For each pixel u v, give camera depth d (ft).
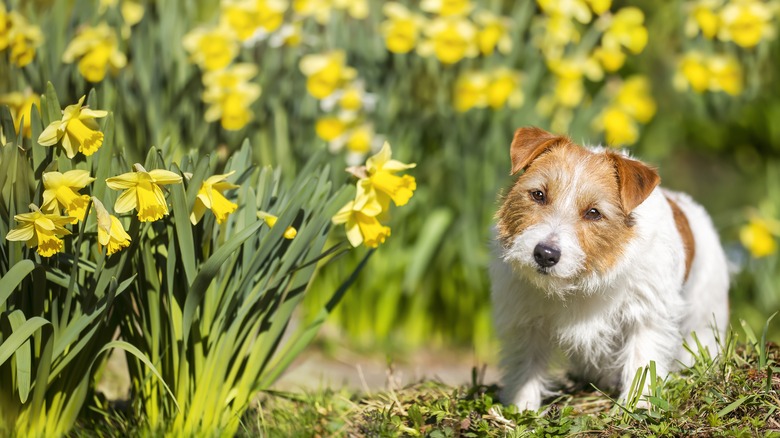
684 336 17.54
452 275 27.07
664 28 33.30
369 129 24.89
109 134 13.70
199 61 22.90
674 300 15.61
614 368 16.43
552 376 17.65
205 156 13.47
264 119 24.20
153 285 14.38
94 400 16.11
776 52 32.86
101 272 13.64
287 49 25.23
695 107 32.45
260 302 15.05
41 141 13.12
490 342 27.17
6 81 20.10
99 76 19.70
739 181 36.52
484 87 24.43
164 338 14.82
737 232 32.37
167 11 22.56
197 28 23.65
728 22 26.32
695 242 17.39
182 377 14.65
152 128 21.21
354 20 26.91
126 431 15.07
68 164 13.60
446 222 26.25
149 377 14.89
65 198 12.88
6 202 13.48
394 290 26.94
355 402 16.78
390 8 24.39
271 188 15.53
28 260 12.82
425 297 27.25
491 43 24.84
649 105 26.58
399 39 24.17
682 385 14.92
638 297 15.31
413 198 26.25
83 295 13.98
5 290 12.75
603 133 26.96
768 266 29.43
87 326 14.03
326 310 16.29
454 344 27.48
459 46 24.27
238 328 14.78
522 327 16.34
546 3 25.12
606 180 14.82
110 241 12.84
